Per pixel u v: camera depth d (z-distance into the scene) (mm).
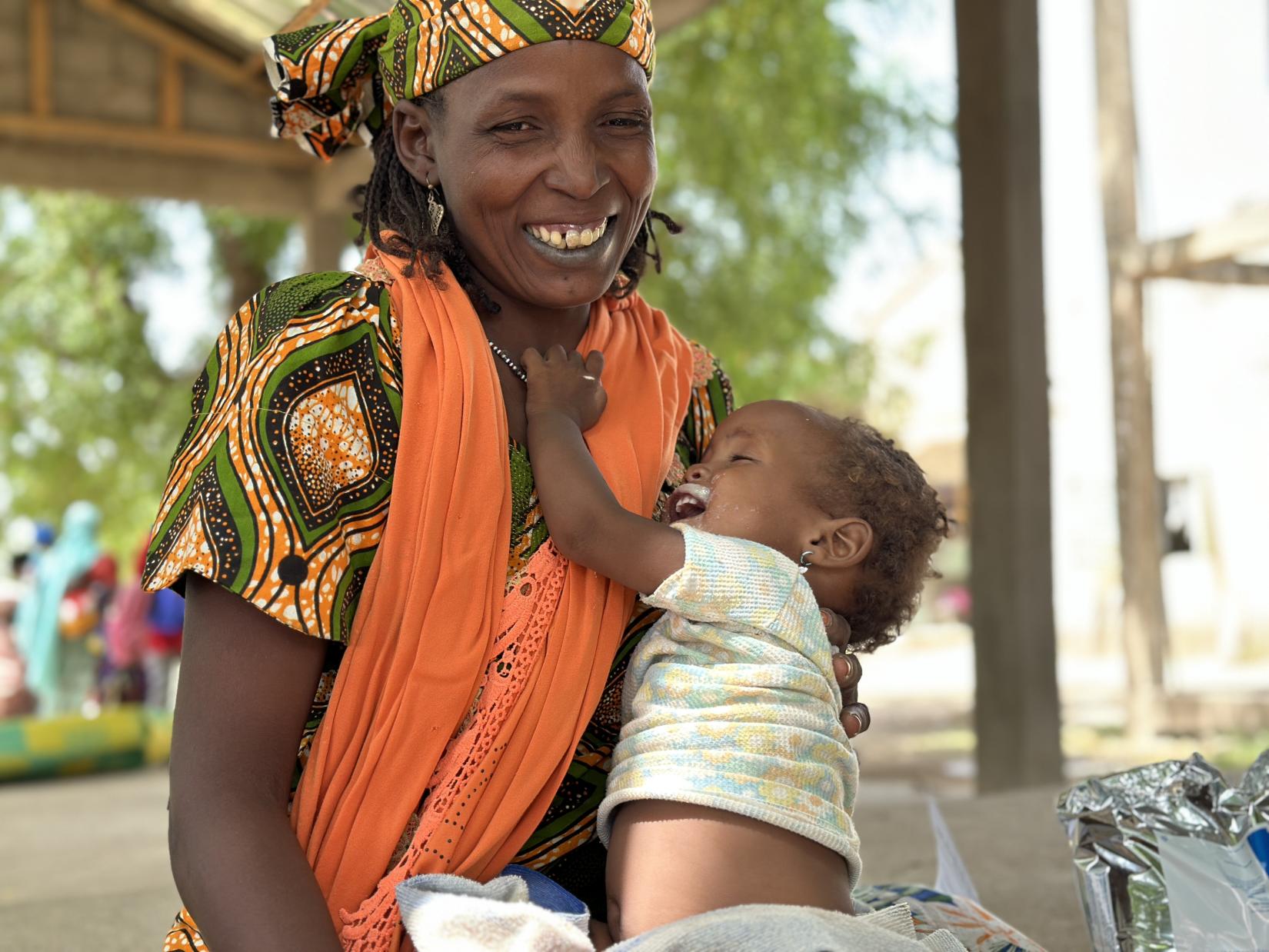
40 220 16344
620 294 2066
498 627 1687
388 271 1813
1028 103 6250
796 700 1711
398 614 1636
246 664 1571
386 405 1693
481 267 1884
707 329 13297
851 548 1854
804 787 1667
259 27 8109
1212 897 1992
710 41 13172
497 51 1757
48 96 9102
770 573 1739
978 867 3895
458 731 1675
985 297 6324
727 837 1623
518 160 1782
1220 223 8352
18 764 8742
